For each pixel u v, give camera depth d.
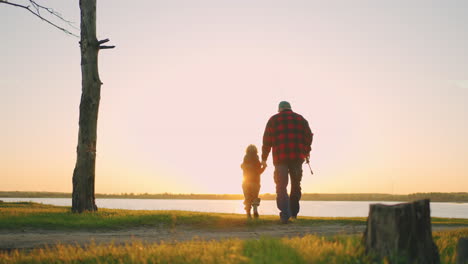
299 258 4.52
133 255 5.05
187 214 10.79
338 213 43.34
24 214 10.06
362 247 4.83
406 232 4.54
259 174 10.85
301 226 9.31
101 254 5.38
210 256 4.81
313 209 61.44
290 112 10.41
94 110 12.16
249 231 8.45
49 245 6.53
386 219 4.61
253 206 10.74
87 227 8.77
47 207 15.47
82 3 12.31
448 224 11.41
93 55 12.24
